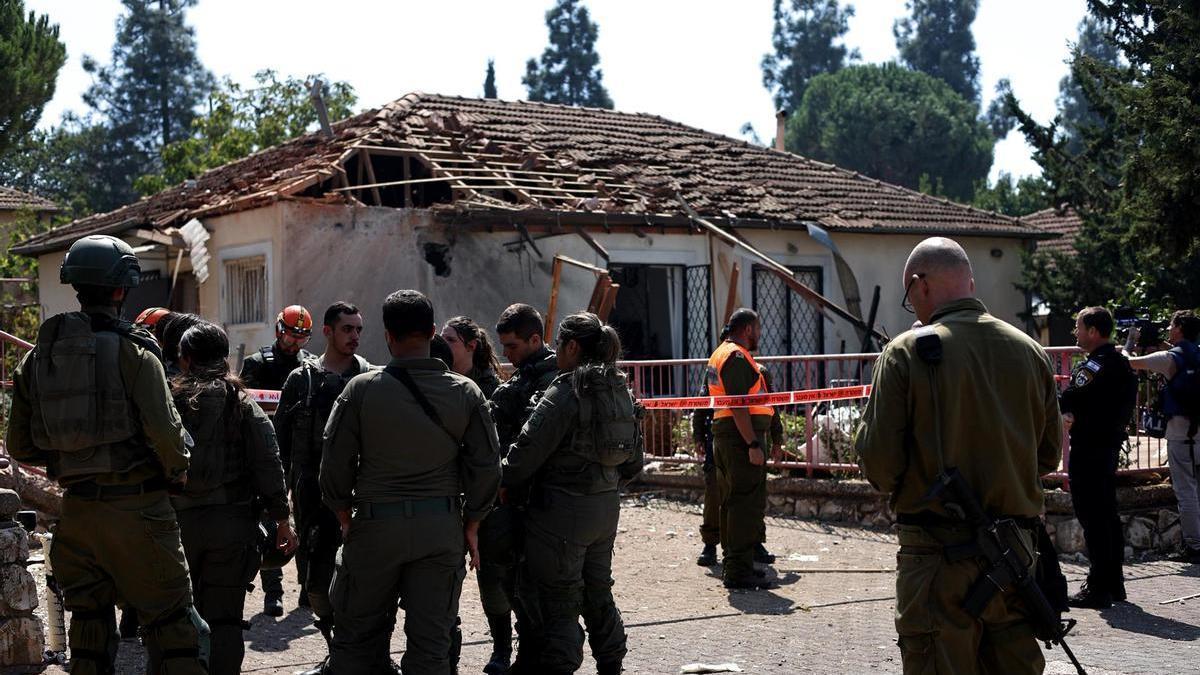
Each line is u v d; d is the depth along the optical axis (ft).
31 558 28.27
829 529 36.24
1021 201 172.65
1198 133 53.36
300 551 21.50
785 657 22.16
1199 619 25.05
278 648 22.59
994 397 14.03
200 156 116.98
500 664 20.74
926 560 14.08
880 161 217.36
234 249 51.72
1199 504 31.63
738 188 62.75
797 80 291.17
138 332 16.48
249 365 26.30
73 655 16.52
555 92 276.21
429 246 51.19
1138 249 60.23
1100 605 26.17
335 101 117.80
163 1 230.89
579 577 18.69
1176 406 31.40
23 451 16.65
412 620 16.65
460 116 63.72
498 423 20.26
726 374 28.04
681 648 22.85
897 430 14.10
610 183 59.62
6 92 80.07
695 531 36.27
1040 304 74.33
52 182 231.71
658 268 56.85
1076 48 70.23
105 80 227.61
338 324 22.13
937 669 13.85
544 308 53.42
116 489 16.07
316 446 21.25
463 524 17.43
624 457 18.79
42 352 16.05
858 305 61.36
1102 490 26.30
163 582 16.42
